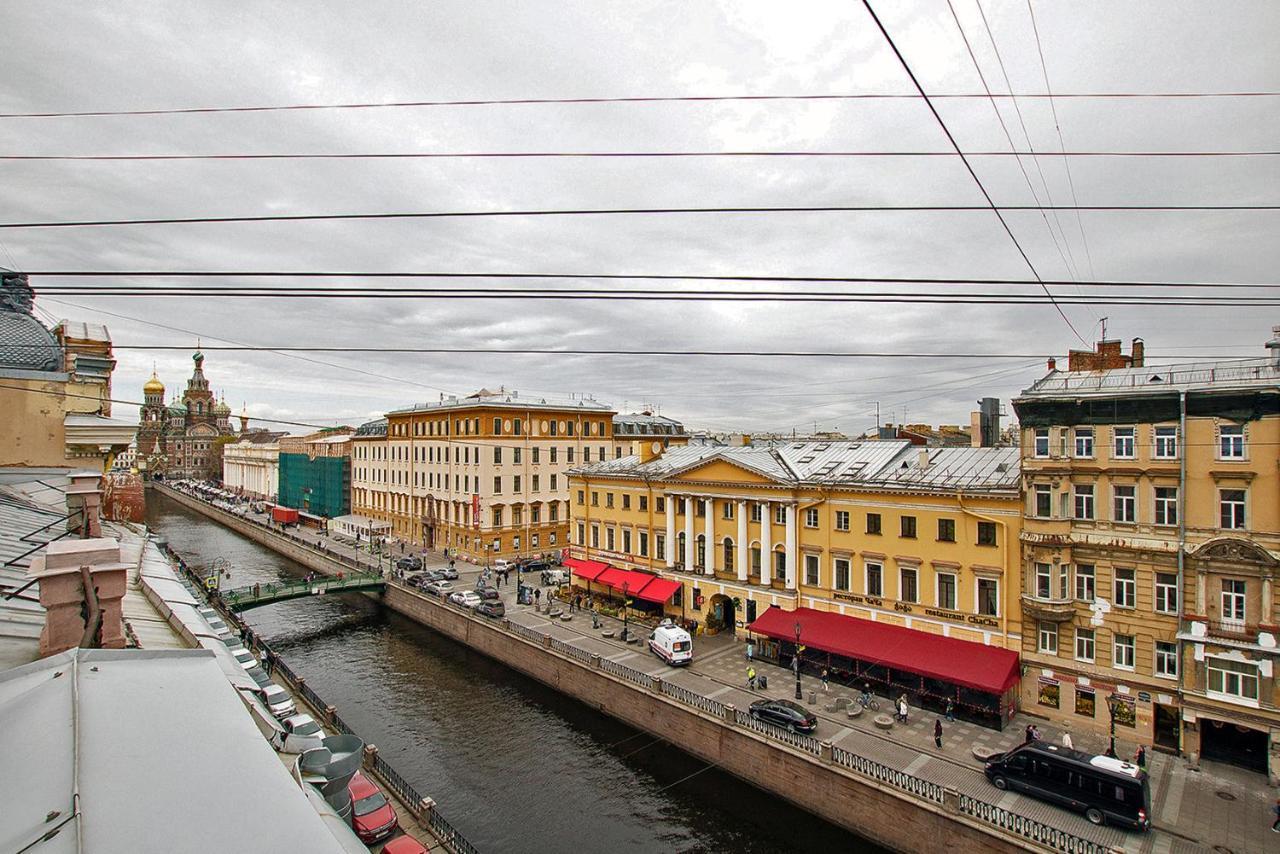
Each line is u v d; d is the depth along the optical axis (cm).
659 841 2609
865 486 3759
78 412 3041
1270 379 2620
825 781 2612
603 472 5550
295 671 4450
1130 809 2214
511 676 4319
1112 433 2944
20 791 454
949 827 2252
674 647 3900
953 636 3403
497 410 7069
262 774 534
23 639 943
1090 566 3008
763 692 3481
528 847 2572
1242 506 2648
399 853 1914
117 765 503
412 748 3353
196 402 19338
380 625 5550
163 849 408
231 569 7681
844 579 3881
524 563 6650
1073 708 3025
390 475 9012
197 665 749
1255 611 2580
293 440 12938
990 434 4266
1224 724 2731
